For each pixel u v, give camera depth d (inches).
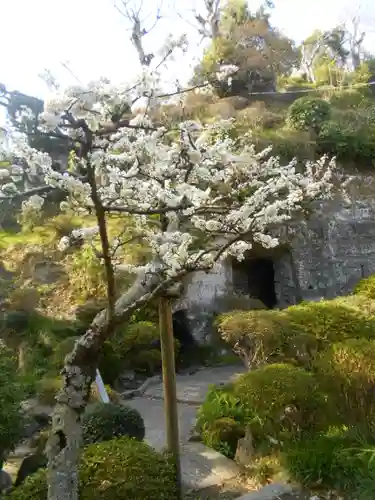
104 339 100.3
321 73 633.0
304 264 425.4
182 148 102.7
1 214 320.5
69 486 93.5
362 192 454.6
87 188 87.9
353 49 727.7
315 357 177.5
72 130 93.0
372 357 155.4
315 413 160.1
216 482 165.0
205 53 467.5
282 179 119.8
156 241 113.7
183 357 373.7
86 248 341.4
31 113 92.4
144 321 339.9
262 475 161.2
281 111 507.2
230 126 115.8
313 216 426.0
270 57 553.3
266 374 156.9
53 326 299.7
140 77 92.0
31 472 159.9
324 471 149.1
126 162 115.0
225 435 198.4
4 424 133.8
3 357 155.4
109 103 87.9
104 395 189.2
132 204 110.9
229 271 410.3
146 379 322.3
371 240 440.1
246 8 568.4
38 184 107.7
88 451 132.9
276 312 201.8
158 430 222.2
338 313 199.8
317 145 458.9
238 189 123.6
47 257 357.4
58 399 98.7
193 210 104.7
